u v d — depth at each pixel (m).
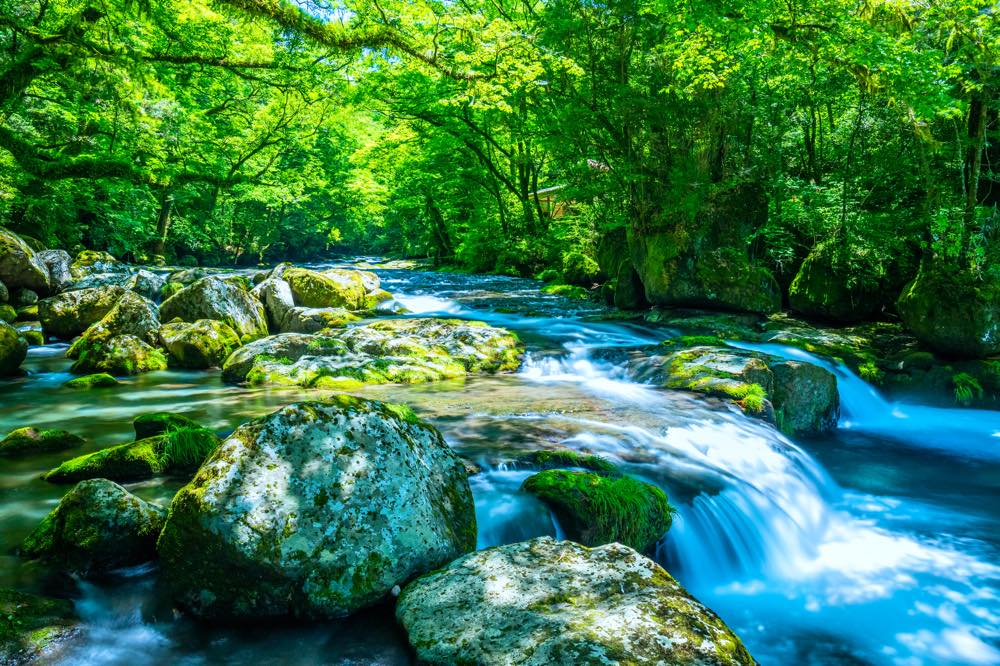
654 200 13.50
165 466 4.66
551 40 13.27
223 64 14.10
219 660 2.85
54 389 7.80
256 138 20.36
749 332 11.58
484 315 13.93
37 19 11.99
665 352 9.54
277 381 8.13
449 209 31.41
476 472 4.77
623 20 12.62
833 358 10.17
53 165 13.59
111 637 2.94
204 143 22.36
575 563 3.22
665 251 13.00
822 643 3.92
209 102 23.53
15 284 14.15
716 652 2.56
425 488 3.58
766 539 5.00
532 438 5.71
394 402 7.12
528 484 4.47
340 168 39.66
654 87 12.69
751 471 5.82
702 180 12.62
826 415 8.64
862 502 6.30
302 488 3.22
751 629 4.06
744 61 12.55
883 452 7.81
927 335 10.42
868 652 3.83
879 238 12.12
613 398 7.45
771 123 14.06
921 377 10.02
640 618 2.71
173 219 31.61
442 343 9.98
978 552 5.21
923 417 9.52
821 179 14.54
